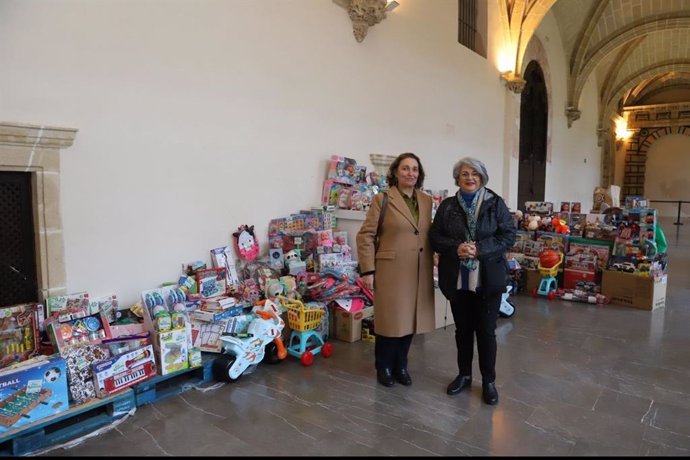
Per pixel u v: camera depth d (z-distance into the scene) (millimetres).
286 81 4484
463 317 2953
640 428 2543
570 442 2393
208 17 3764
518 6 8734
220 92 3895
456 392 2953
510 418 2643
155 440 2381
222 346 3164
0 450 2277
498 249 2725
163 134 3508
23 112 2779
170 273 3609
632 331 4312
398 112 6148
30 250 2906
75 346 2602
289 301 3604
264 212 4340
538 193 11359
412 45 6352
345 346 3824
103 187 3174
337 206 4953
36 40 2814
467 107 7891
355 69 5355
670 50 15359
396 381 3135
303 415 2658
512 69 9047
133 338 2816
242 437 2416
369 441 2387
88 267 3119
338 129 5152
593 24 12211
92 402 2520
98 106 3123
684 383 3154
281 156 4477
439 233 2928
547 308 5156
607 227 5570
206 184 3830
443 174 7305
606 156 18609
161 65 3469
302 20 4617
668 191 20938
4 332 2594
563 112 12836
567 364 3482
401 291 2945
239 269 4090
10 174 2795
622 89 16875
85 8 3029
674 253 9539
